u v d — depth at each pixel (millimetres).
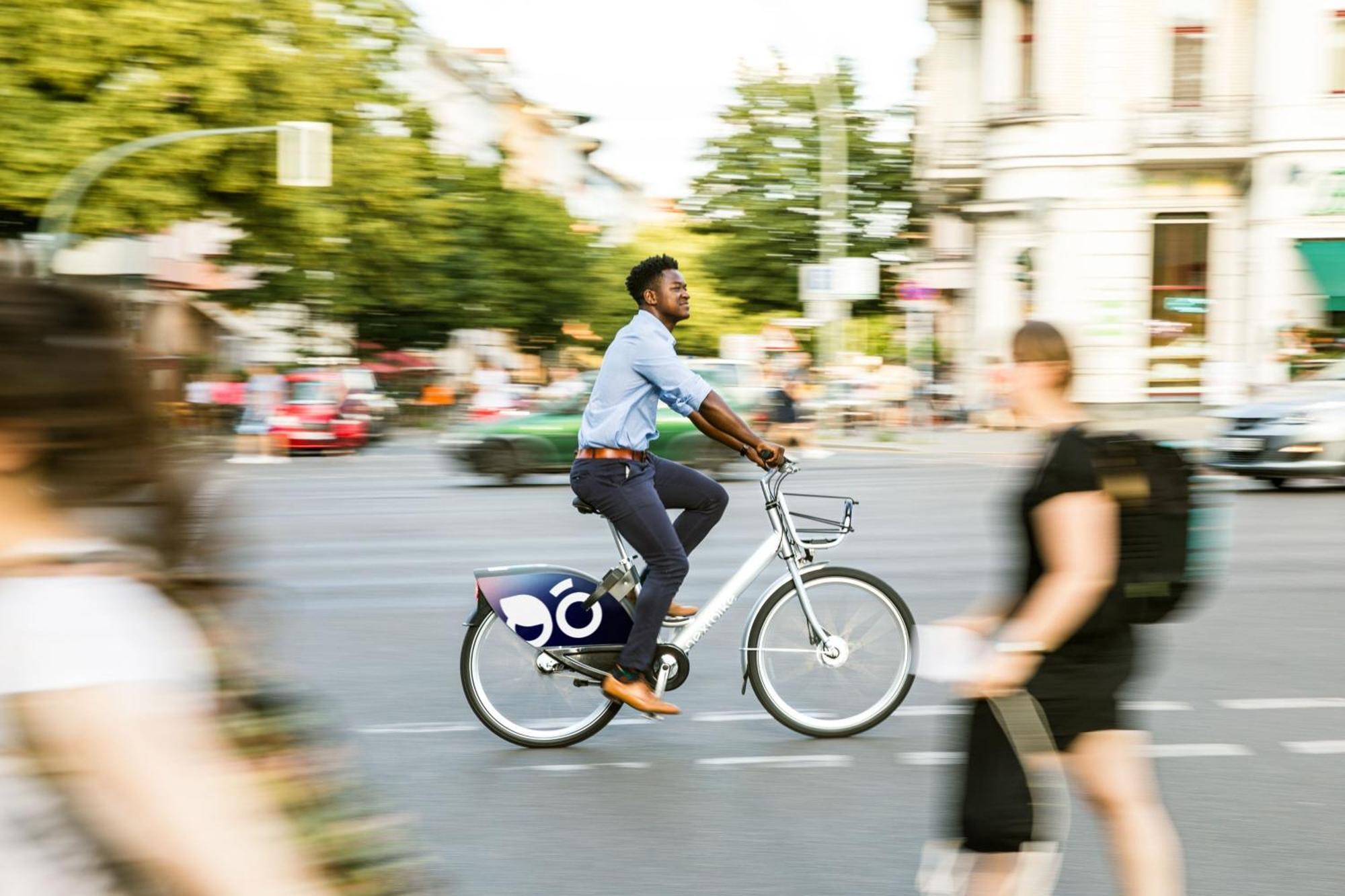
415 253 39375
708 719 6500
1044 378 3822
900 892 4277
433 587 10555
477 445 20281
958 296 36781
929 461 22922
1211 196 29328
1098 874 4352
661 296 5836
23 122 26906
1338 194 27422
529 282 52156
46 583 1472
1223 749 5797
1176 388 29609
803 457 23812
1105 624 3635
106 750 1385
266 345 42000
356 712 6645
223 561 1649
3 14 26875
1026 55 30625
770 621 6109
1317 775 5426
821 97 28953
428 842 4750
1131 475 3654
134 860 1382
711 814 5051
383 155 33938
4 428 1501
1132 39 29250
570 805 5184
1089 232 29688
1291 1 27375
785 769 5629
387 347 50344
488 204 51688
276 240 33094
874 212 50719
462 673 6023
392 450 30156
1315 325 27688
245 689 1550
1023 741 3615
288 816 1481
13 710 1394
